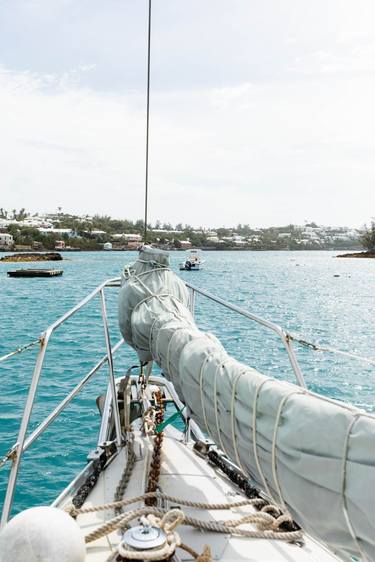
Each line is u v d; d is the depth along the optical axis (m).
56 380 11.30
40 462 7.02
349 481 1.59
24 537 2.07
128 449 3.78
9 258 88.81
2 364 12.75
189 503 2.94
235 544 2.75
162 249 4.34
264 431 2.00
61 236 157.88
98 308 24.48
